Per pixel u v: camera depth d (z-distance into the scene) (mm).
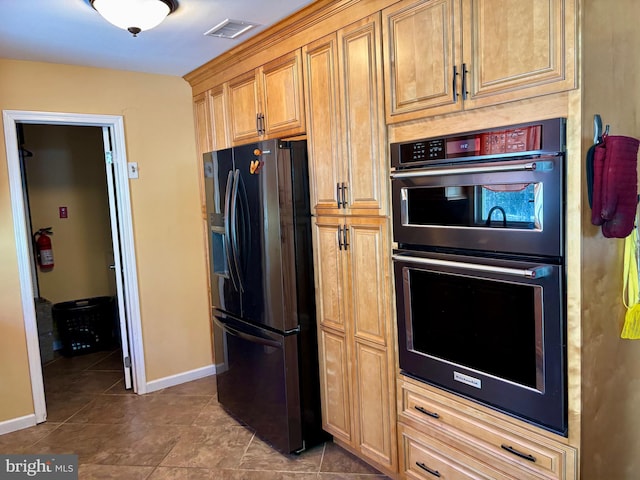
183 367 3812
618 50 1592
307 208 2604
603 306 1629
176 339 3760
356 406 2465
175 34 2660
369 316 2309
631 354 1803
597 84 1501
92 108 3316
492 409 1801
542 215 1537
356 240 2324
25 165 4512
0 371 3041
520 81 1569
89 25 2463
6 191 3016
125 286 3561
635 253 1710
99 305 4621
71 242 4797
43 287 4672
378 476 2453
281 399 2633
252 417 2912
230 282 2969
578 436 1558
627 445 1841
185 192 3734
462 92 1751
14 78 3029
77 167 4789
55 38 2650
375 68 2105
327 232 2506
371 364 2336
